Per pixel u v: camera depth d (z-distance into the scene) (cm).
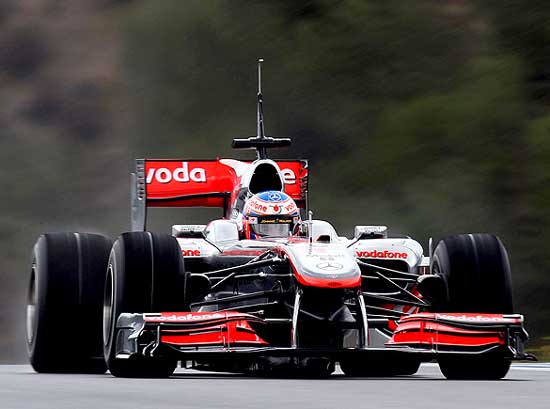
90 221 5734
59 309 3050
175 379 2522
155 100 5775
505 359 2680
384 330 2986
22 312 5672
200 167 3525
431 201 5525
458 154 5597
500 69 5722
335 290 2638
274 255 2883
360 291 2669
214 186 3500
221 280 2873
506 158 5575
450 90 5719
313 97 5712
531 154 5578
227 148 5644
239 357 2595
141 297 2681
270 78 5725
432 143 5625
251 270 3000
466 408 1753
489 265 2825
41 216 5759
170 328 2531
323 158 5659
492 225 5500
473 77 5744
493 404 1827
